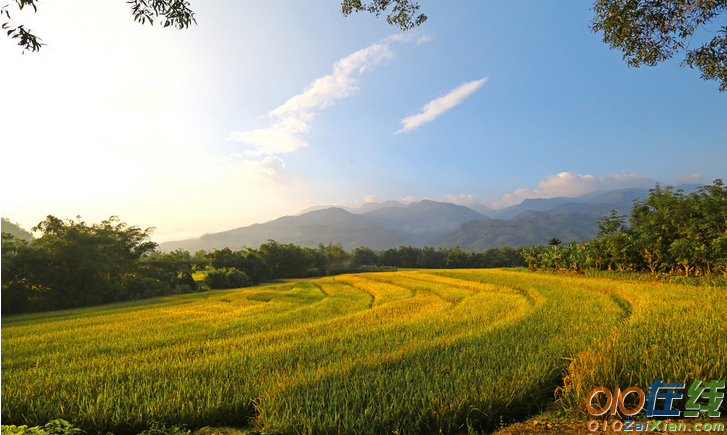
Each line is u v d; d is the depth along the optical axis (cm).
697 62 689
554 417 468
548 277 3155
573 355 638
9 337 1458
